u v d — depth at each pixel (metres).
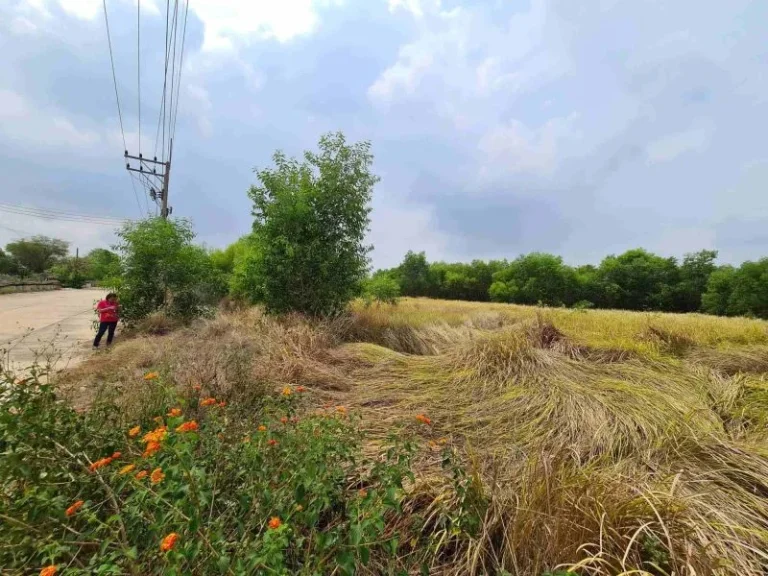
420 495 2.52
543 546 1.99
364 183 9.71
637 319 10.12
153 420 2.71
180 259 11.39
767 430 3.64
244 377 4.24
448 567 2.09
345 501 2.16
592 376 5.36
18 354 7.60
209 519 1.75
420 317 10.84
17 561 1.60
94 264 12.21
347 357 6.59
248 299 11.42
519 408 4.39
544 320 8.30
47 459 2.00
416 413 4.34
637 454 3.22
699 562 1.81
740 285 33.44
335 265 9.38
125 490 2.12
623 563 1.71
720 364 5.99
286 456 2.13
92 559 1.48
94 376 5.04
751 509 2.50
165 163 19.92
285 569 1.37
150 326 10.56
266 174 9.38
